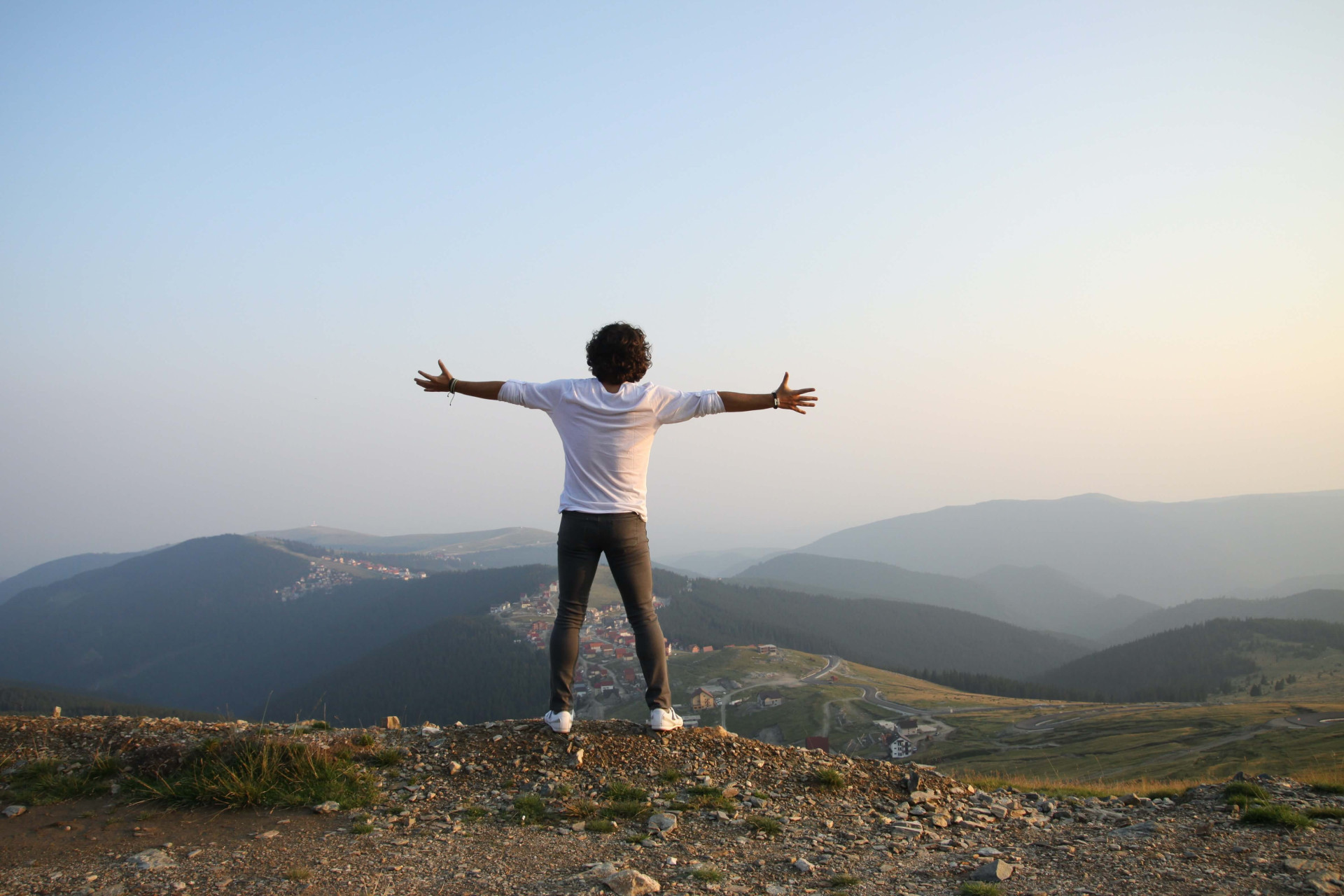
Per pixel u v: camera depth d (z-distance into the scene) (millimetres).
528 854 4895
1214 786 7031
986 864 4723
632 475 5945
